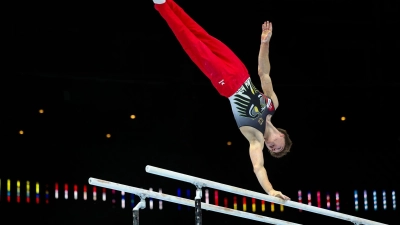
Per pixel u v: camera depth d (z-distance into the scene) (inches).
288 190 482.0
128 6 445.1
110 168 466.3
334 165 482.6
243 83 257.1
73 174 458.3
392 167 478.0
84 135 461.7
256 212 480.4
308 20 458.6
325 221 480.7
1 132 434.0
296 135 482.9
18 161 441.7
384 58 464.8
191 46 251.8
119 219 464.1
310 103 477.4
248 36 464.1
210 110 479.5
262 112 257.9
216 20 457.1
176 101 467.8
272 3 453.7
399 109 473.1
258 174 252.5
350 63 469.1
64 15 437.1
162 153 474.3
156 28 454.9
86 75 450.0
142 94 466.3
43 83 442.6
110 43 452.1
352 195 479.5
